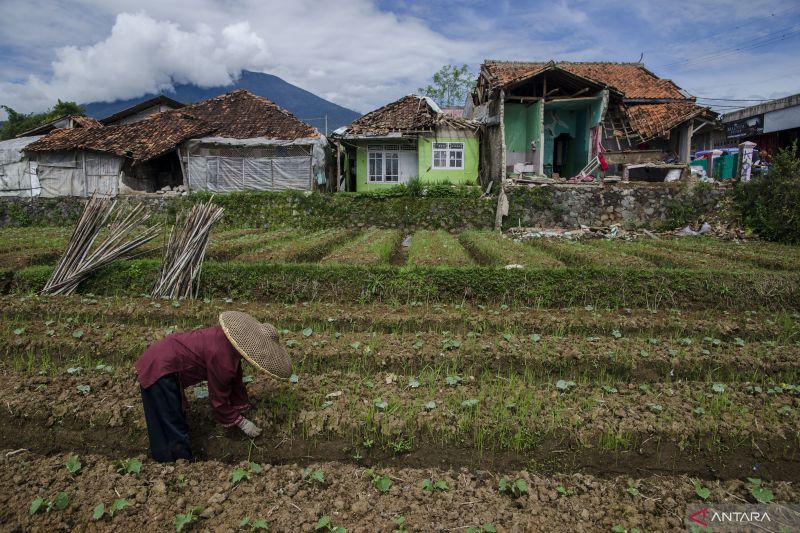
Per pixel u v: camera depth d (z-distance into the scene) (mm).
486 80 28094
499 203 23688
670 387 6598
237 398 5492
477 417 5719
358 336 8406
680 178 24766
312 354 7555
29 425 5660
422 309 10422
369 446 5383
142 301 10750
